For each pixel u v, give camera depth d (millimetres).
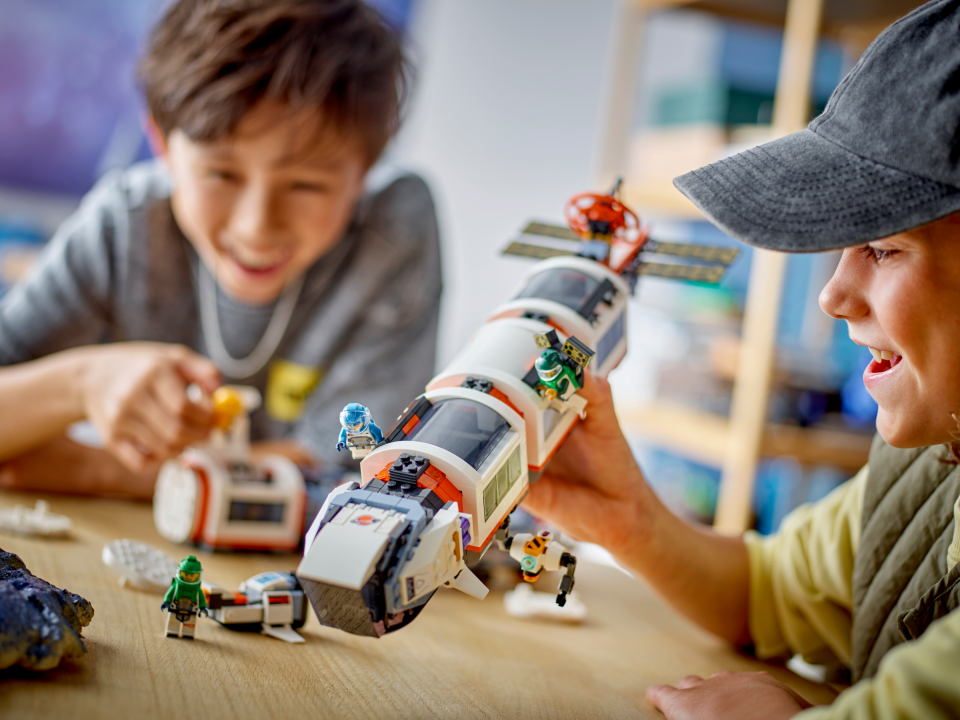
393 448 428
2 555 447
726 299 1578
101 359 801
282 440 1111
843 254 433
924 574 520
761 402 1200
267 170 833
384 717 408
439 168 1948
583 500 597
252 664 452
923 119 380
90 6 1592
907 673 300
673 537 631
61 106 1622
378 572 371
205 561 672
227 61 793
